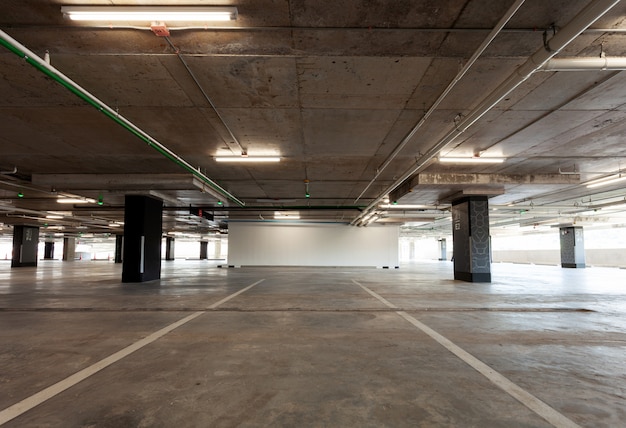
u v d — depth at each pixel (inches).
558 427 87.1
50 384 114.2
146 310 249.0
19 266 922.7
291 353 146.9
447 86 183.2
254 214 816.9
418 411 95.2
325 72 177.5
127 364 133.3
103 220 871.1
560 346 159.2
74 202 586.6
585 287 404.2
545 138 279.3
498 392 108.0
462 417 92.0
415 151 315.6
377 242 908.0
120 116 207.8
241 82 187.9
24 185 450.6
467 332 184.4
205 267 891.4
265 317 223.8
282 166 370.9
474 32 138.2
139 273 466.3
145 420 90.1
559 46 131.3
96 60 166.2
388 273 660.1
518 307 261.7
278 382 115.3
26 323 206.4
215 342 164.1
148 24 133.1
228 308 256.7
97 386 112.3
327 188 497.4
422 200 537.3
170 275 601.0
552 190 464.1
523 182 406.9
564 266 914.7
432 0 121.3
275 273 658.8
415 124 248.1
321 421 89.5
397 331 186.4
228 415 92.8
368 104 215.6
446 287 402.9
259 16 129.9
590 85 190.2
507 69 173.6
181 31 137.9
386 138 279.0
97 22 132.8
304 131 262.8
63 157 329.1
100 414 93.4
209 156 329.7
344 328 193.0
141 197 474.9
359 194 546.6
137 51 152.3
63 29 136.6
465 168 380.2
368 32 138.4
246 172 398.0
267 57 163.9
